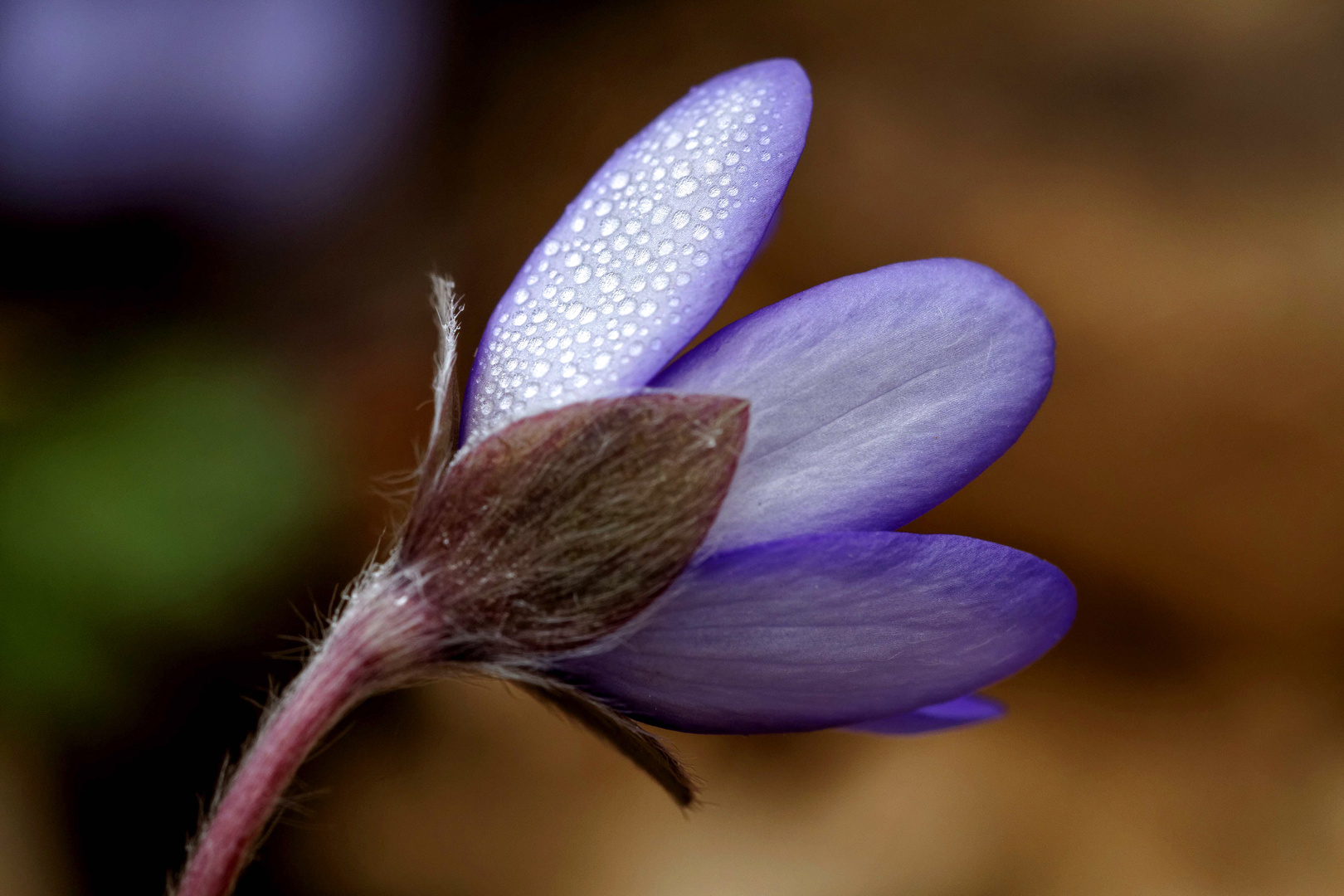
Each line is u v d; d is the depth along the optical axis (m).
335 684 0.10
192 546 0.19
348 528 0.21
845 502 0.10
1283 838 0.18
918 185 0.21
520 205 0.27
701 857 0.18
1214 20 0.24
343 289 0.27
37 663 0.18
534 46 0.30
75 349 0.22
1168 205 0.21
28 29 0.32
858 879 0.18
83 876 0.18
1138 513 0.19
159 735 0.19
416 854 0.18
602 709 0.10
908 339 0.10
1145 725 0.20
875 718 0.10
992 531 0.20
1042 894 0.18
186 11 0.32
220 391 0.20
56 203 0.31
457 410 0.10
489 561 0.10
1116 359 0.19
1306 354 0.19
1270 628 0.19
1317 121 0.22
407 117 0.30
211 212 0.30
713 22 0.28
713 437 0.10
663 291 0.10
